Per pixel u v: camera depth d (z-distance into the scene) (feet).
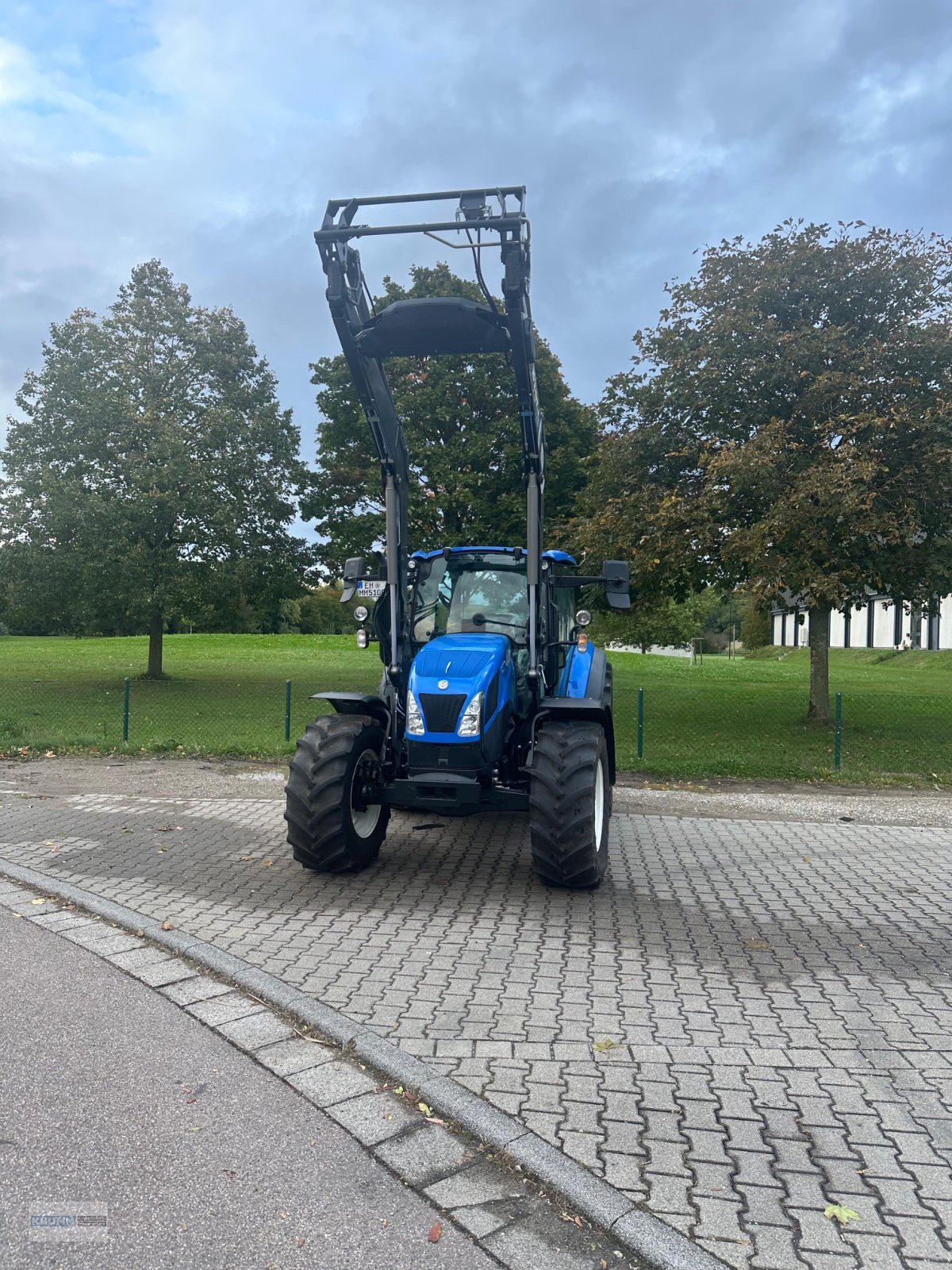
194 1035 13.39
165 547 77.77
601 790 22.25
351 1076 12.25
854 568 48.26
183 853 24.27
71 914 18.99
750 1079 12.35
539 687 22.90
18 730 46.09
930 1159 10.49
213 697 69.00
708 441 50.85
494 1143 10.61
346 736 21.77
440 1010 14.30
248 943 17.24
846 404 46.80
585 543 53.93
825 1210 9.43
